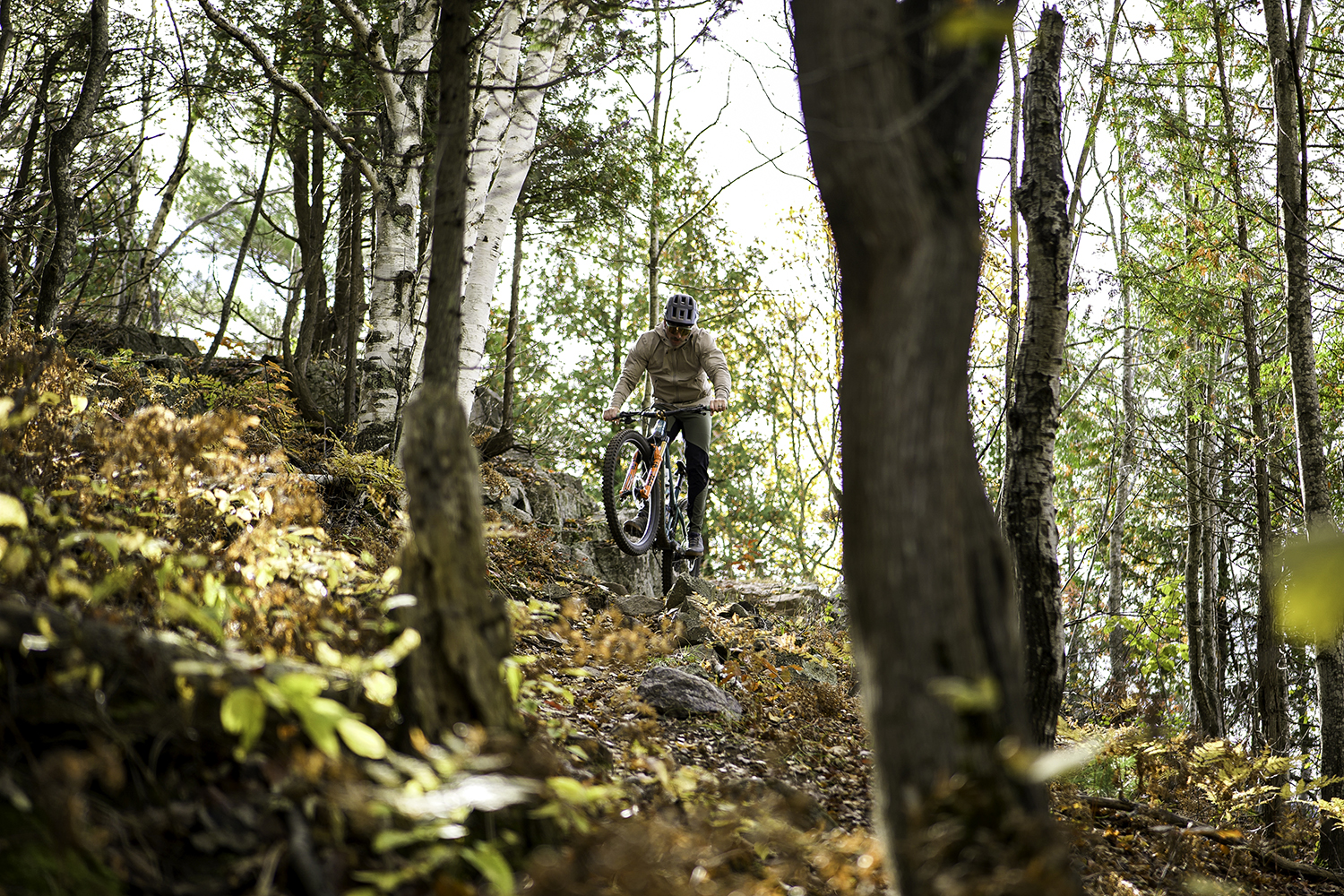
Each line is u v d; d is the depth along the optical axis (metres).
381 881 2.06
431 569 2.56
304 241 14.23
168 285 21.22
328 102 12.59
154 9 11.29
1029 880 1.70
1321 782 7.79
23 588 2.66
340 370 11.09
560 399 25.77
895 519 1.98
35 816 1.93
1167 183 11.74
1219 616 19.25
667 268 23.61
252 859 2.08
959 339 2.09
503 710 2.56
